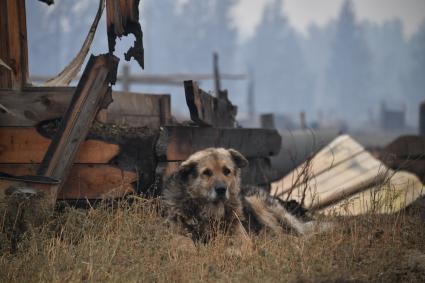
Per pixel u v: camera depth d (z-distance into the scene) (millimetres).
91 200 11680
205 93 13336
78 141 10859
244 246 10836
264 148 16000
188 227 11703
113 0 11172
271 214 13375
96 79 10922
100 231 10555
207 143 13227
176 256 9992
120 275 8859
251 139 15203
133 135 11961
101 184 11703
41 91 11523
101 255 9547
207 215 11789
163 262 9641
